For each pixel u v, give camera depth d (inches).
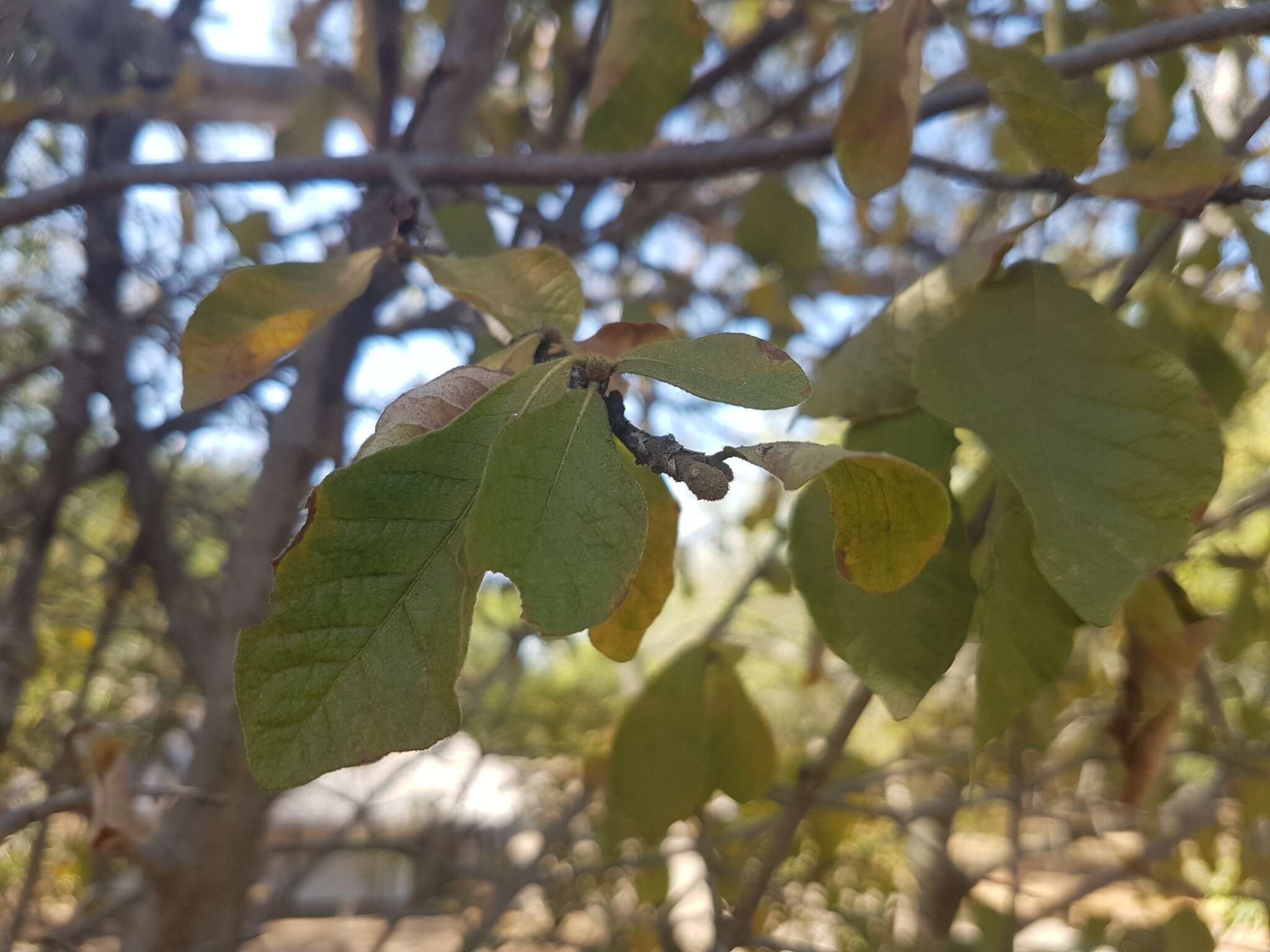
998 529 7.8
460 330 20.6
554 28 22.1
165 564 20.9
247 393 20.9
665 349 5.7
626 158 13.2
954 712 29.6
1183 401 7.3
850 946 25.0
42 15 14.2
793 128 24.3
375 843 23.5
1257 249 8.4
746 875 22.8
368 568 5.1
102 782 11.6
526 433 5.1
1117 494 7.1
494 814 37.3
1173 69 14.0
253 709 4.8
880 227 23.2
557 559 4.9
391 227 16.4
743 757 13.2
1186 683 8.5
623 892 29.6
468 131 20.6
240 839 16.1
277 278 8.5
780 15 25.1
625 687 29.2
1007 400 7.6
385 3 13.9
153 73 17.5
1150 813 19.7
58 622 23.5
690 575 28.8
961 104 12.7
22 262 19.5
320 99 19.6
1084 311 7.8
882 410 8.8
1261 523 19.2
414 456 5.2
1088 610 6.8
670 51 12.4
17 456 23.5
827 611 8.4
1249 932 23.0
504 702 33.4
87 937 19.2
